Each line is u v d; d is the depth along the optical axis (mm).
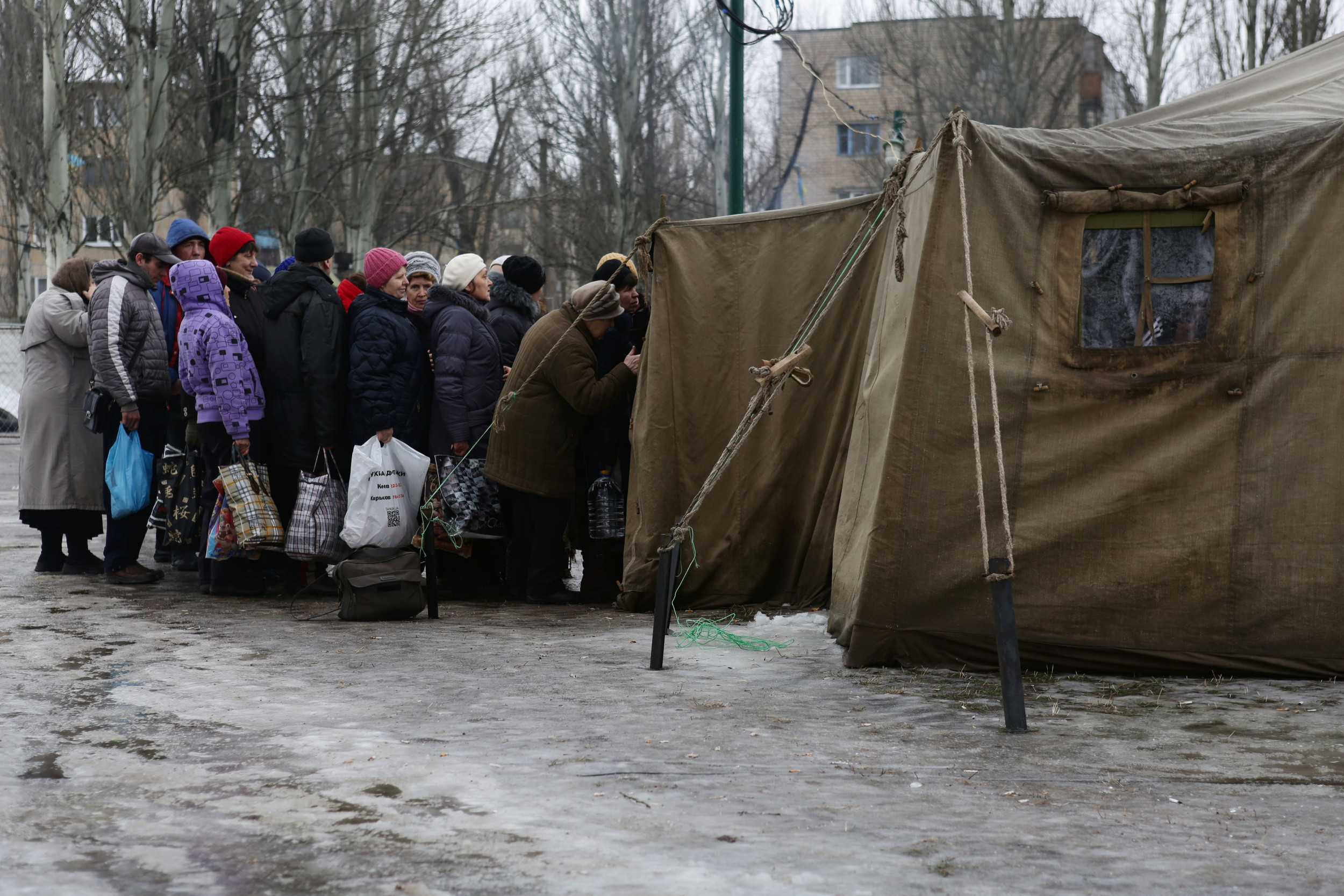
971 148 5145
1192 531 5035
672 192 38406
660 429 6836
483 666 5203
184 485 7395
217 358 6793
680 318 6898
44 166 24625
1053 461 5121
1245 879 2754
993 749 3896
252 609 6762
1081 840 3021
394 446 6727
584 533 7422
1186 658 4984
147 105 22234
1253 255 5070
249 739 3967
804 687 4816
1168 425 5082
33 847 2936
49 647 5516
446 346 6973
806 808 3266
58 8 23266
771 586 6918
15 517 12180
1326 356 4969
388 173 32469
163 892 2656
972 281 5090
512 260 7812
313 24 28203
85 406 7375
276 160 29109
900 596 5148
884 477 5152
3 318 39250
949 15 35125
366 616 6375
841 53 42219
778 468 6785
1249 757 3805
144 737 3969
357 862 2846
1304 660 4941
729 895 2650
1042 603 5094
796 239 6816
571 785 3477
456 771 3605
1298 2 29766
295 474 7277
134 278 7395
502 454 6922
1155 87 32375
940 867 2820
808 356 5477
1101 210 5156
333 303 6965
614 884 2713
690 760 3746
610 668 5191
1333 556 4938
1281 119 5543
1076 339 5184
